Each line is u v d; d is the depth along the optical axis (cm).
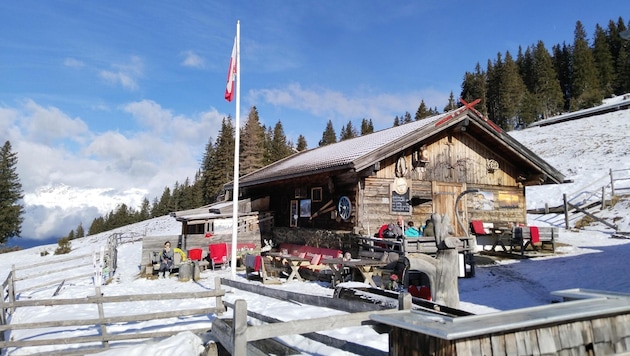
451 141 1670
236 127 1266
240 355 396
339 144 2353
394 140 1401
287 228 1914
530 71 9750
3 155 5831
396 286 1086
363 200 1453
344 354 538
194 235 1827
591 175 3108
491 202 1744
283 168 2052
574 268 1210
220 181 5341
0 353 694
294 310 865
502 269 1303
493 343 280
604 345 324
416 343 305
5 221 5584
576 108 7712
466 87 9450
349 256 1248
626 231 1833
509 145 1644
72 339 693
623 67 8869
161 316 750
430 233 1201
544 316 298
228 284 830
